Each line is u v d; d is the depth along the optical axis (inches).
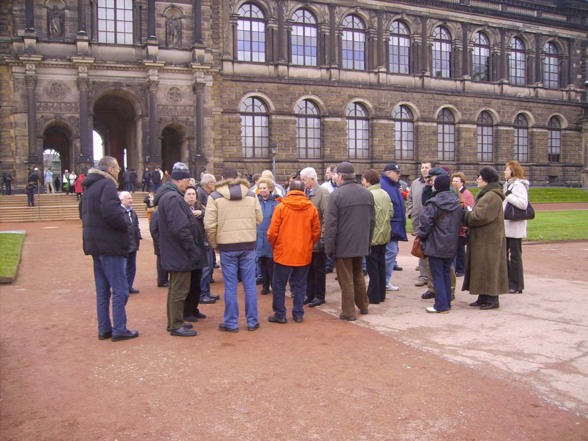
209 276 559.2
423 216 485.1
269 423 279.3
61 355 390.0
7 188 1726.1
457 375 338.3
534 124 2556.6
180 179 435.8
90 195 411.5
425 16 2285.9
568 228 1169.4
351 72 2170.3
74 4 1807.3
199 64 1887.3
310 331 442.6
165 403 304.7
